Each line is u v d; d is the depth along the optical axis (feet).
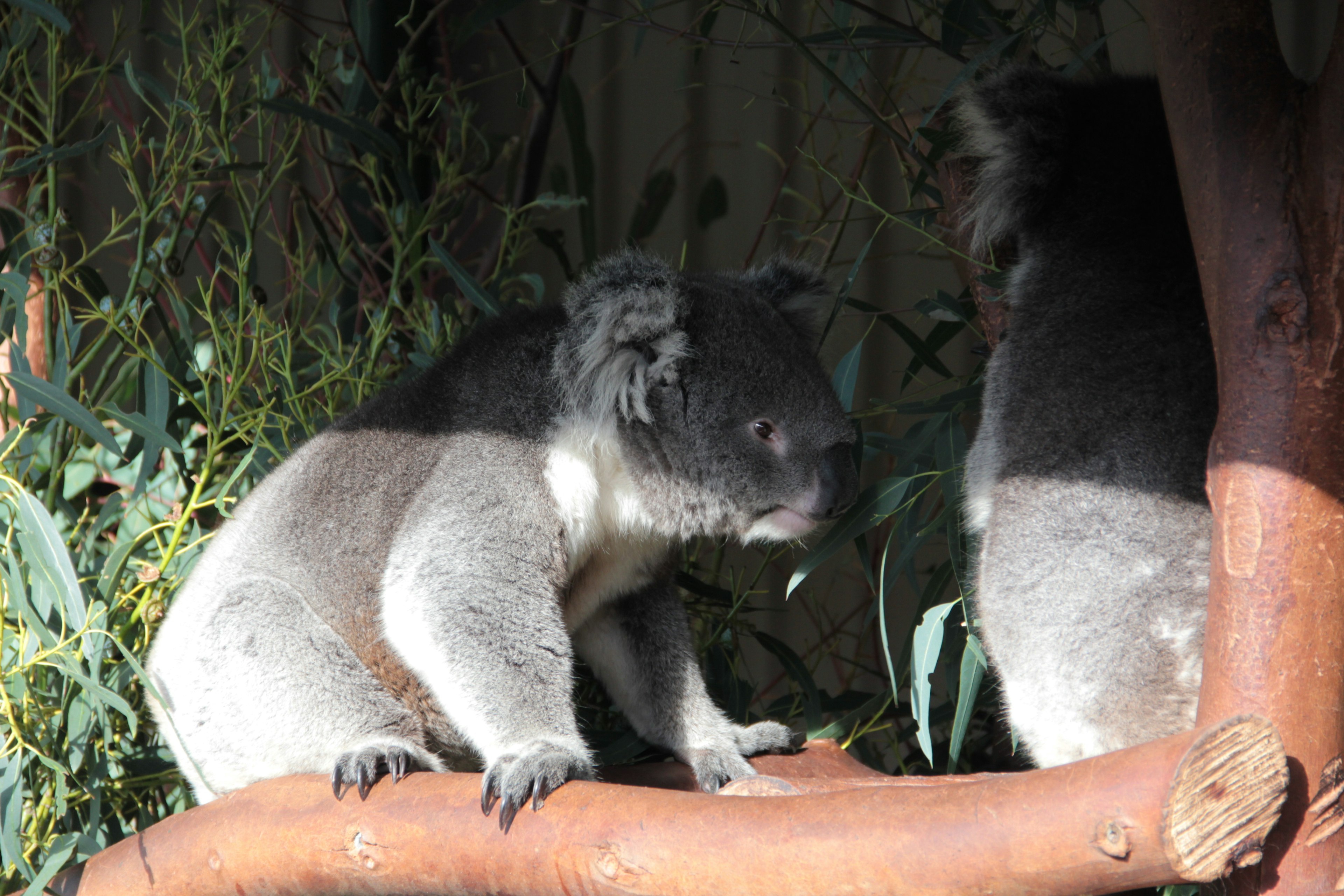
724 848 7.32
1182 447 8.43
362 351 16.74
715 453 11.22
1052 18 11.97
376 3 19.20
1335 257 6.55
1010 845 6.37
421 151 18.13
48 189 15.25
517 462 10.78
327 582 11.35
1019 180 10.02
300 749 10.87
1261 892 6.64
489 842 8.39
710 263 21.27
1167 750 6.04
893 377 19.63
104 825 13.08
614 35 21.75
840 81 12.05
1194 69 7.06
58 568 11.14
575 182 20.06
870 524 11.28
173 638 11.54
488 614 10.30
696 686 12.36
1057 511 8.59
